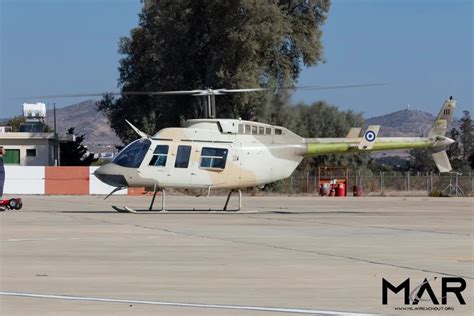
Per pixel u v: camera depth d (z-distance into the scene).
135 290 29.02
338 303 26.66
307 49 160.62
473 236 52.03
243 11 152.38
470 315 25.09
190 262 36.91
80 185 130.50
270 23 151.75
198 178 75.25
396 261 37.69
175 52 159.75
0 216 69.12
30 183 129.75
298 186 149.38
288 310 25.38
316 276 32.62
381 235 52.41
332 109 113.62
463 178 145.88
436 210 87.44
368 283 30.88
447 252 41.84
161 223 61.59
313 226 60.28
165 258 38.38
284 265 36.00
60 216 69.44
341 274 33.25
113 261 37.12
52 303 26.33
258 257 39.00
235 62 152.50
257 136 77.50
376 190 151.62
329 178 143.62
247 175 76.69
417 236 51.78
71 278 31.83
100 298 27.30
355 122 116.12
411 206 97.38
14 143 171.50
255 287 29.81
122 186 74.88
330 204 101.56
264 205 97.19
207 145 75.50
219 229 56.16
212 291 28.88
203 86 160.75
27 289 29.12
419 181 153.50
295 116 113.56
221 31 153.12
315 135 113.44
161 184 74.81
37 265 35.62
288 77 157.12
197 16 158.62
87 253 40.34
